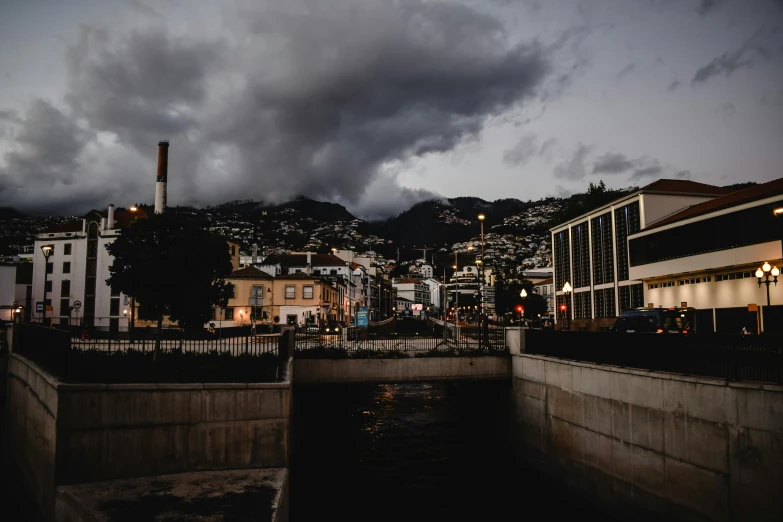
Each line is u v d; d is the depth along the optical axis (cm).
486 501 1808
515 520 1638
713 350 1253
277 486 1116
